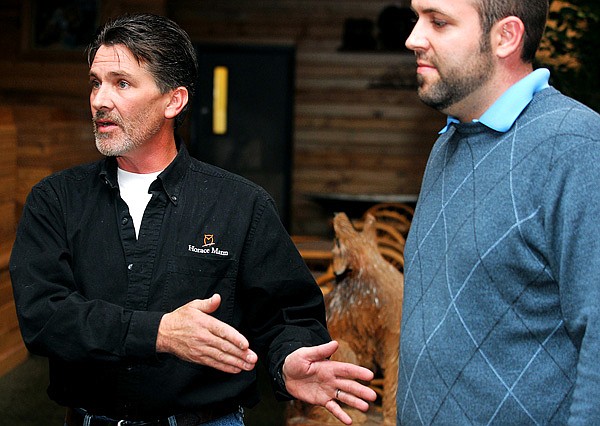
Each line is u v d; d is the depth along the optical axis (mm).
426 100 1922
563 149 1756
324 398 2180
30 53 8516
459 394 1834
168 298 2246
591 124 1767
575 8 5020
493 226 1809
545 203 1760
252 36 10445
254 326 2383
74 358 2109
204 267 2273
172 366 2195
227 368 2049
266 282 2316
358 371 2143
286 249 2342
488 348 1811
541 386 1773
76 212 2283
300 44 10438
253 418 5195
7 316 6059
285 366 2174
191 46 2320
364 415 3816
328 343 2180
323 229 10508
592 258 1693
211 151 10531
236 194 2332
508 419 1790
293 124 10469
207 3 10430
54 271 2199
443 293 1870
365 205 8844
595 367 1658
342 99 10438
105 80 2223
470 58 1851
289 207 10539
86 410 2268
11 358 6031
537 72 1870
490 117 1859
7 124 6277
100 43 2238
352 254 3818
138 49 2199
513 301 1797
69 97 8539
